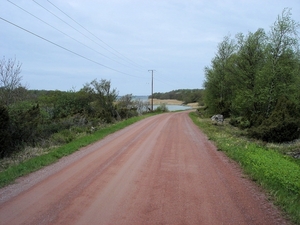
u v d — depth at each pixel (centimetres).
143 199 532
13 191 591
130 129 2033
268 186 600
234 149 1059
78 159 942
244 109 2873
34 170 783
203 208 483
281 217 444
